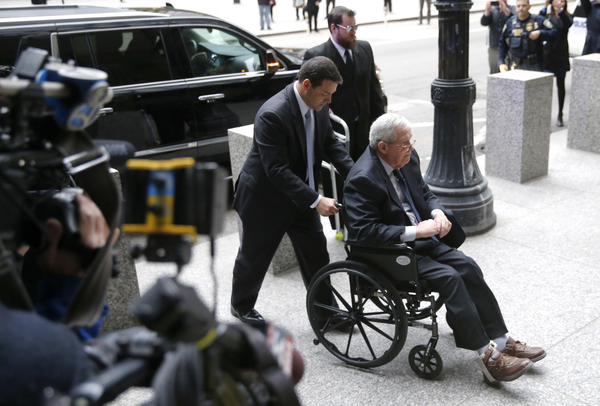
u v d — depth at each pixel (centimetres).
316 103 327
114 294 368
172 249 92
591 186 595
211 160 588
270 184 346
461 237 346
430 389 320
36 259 129
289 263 466
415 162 359
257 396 91
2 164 98
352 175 334
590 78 664
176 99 557
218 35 587
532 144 605
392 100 1014
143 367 83
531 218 531
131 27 536
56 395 69
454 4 469
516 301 402
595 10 775
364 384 327
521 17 757
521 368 308
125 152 142
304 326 389
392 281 328
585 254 461
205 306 83
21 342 69
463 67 488
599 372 325
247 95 598
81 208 123
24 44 492
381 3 2606
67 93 96
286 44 1738
